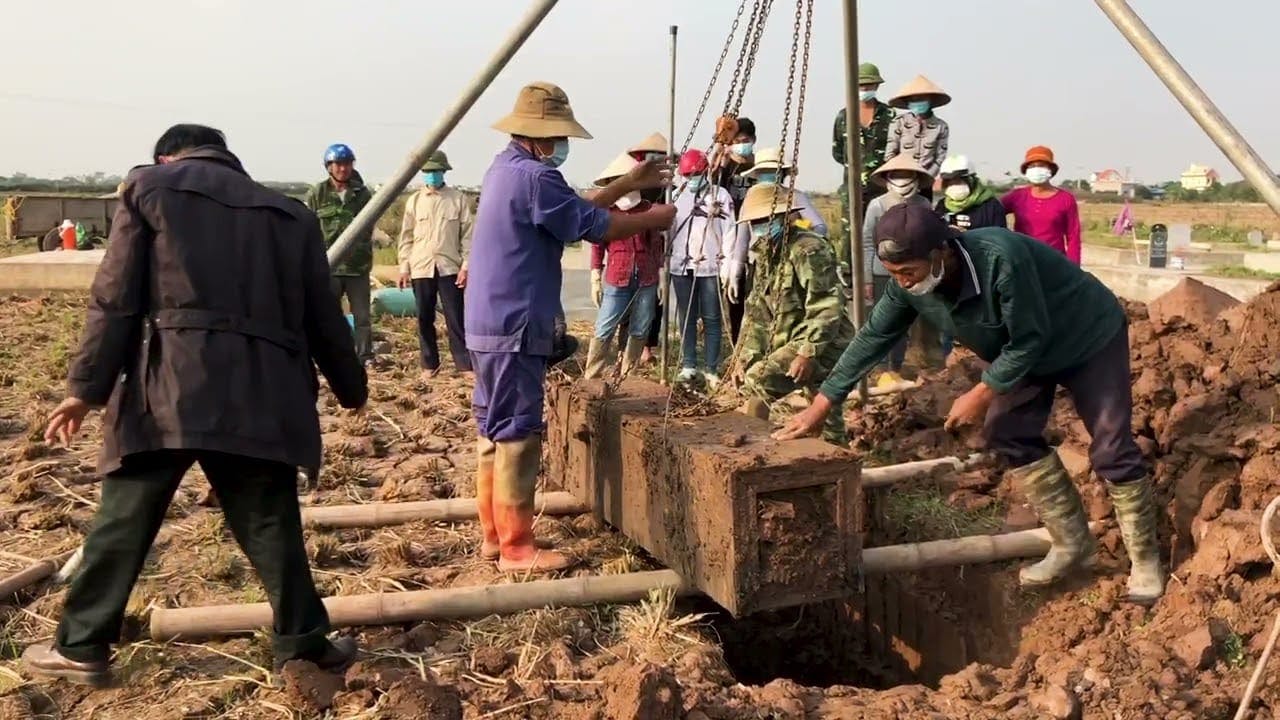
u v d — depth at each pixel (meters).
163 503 3.76
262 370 3.63
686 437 4.55
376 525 5.61
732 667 5.86
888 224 4.07
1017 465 4.66
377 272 20.12
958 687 3.96
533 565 4.88
